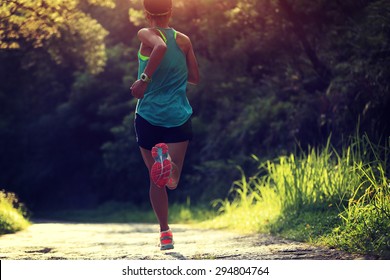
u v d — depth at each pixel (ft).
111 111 203.21
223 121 142.82
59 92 223.71
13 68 164.55
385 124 70.18
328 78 95.50
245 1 89.51
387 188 44.01
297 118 98.22
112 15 169.89
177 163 36.04
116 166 189.98
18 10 67.62
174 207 145.18
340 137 79.97
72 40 100.32
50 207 236.22
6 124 228.02
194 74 37.60
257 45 100.83
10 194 93.35
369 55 71.31
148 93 35.70
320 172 58.23
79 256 38.04
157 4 36.01
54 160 234.99
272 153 108.06
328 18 83.51
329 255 35.78
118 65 197.06
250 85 124.67
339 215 46.19
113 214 183.93
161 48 34.30
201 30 105.81
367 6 73.92
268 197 67.82
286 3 85.25
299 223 52.95
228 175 129.90
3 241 51.26
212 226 79.15
